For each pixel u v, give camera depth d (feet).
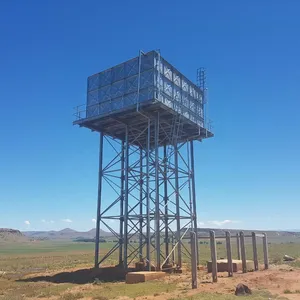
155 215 115.03
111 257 234.79
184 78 135.85
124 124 129.70
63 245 558.97
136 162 130.93
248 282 86.53
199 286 83.35
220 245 331.36
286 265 131.95
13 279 119.44
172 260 131.44
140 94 119.65
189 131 141.49
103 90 131.03
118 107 124.16
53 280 112.06
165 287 85.15
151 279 100.99
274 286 80.07
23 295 80.79
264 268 118.93
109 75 131.13
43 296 78.59
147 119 125.29
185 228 129.70
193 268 82.33
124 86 125.39
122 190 132.05
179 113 124.47
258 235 118.83
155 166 118.83
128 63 126.82
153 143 144.77
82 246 503.20
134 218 124.67
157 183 117.08
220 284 84.89
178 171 130.93
